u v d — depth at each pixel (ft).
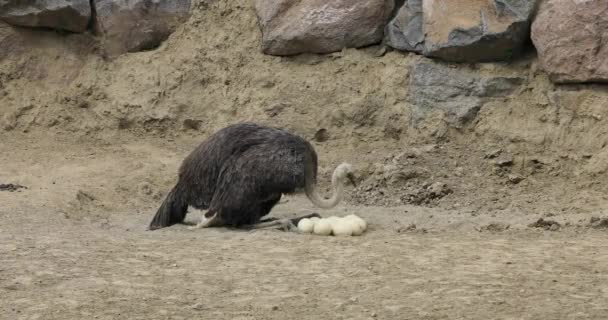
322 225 99.60
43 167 134.31
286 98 145.18
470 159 130.21
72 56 154.81
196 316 69.05
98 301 72.64
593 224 105.09
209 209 104.68
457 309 69.67
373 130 140.26
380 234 100.42
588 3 127.34
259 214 105.40
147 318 68.64
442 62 138.31
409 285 76.74
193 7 156.35
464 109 134.92
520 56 137.28
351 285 76.95
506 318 67.46
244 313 69.56
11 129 148.56
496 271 81.92
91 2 156.25
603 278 79.30
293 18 146.82
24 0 151.23
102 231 102.17
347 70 144.77
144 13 155.53
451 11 136.05
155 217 107.86
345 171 105.50
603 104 127.34
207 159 105.70
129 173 131.03
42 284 77.10
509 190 123.34
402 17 142.20
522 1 133.18
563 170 125.70
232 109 147.02
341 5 145.18
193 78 151.12
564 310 69.36
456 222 107.04
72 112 150.00
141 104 149.38
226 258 87.10
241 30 153.07
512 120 132.77
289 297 73.56
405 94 140.26
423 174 125.49
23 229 100.68
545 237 99.30
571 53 128.88
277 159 102.89
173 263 84.89
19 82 152.87
